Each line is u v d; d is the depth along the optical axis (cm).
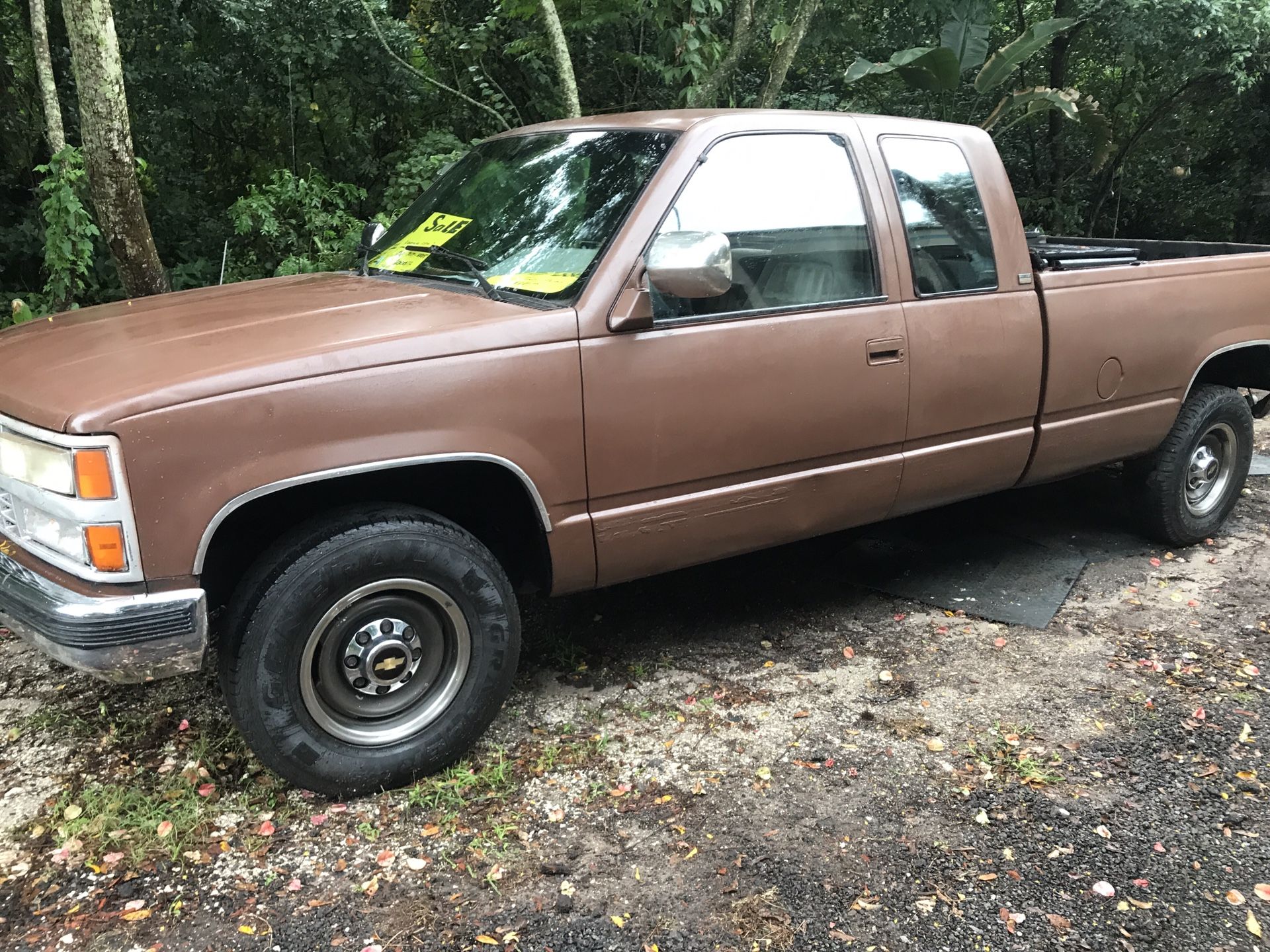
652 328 293
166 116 1106
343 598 259
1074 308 394
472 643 283
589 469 287
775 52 920
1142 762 302
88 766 291
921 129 370
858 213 342
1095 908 239
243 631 251
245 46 1100
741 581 436
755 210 318
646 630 389
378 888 243
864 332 334
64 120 1070
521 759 300
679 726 320
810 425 328
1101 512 531
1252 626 398
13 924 229
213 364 240
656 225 296
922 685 349
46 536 241
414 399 255
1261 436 688
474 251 326
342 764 268
